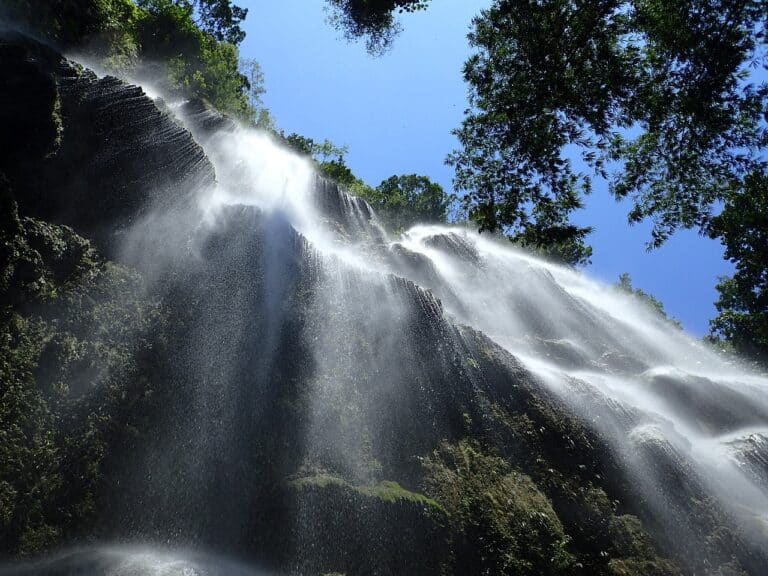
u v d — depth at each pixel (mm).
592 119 10828
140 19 27594
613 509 12297
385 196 46812
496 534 10008
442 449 11469
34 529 7004
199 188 12641
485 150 11977
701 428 18656
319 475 9375
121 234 10867
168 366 9688
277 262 12930
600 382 18438
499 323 22656
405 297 14125
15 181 9539
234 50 36438
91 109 11086
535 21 11070
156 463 8484
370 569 8555
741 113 10594
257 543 8305
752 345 32406
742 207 14953
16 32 10641
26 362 8055
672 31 10430
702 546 12508
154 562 7602
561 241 11805
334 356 11961
